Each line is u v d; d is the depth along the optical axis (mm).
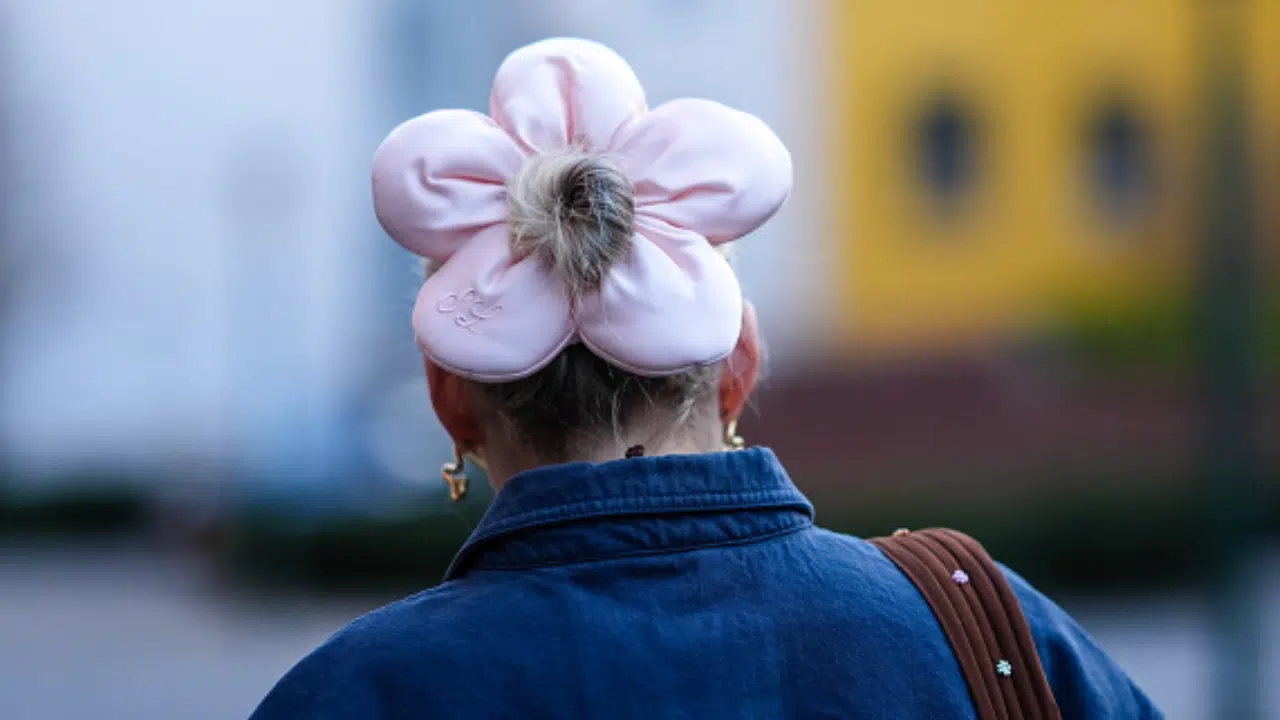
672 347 1615
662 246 1661
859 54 28078
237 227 29375
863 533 16828
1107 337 21875
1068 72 28344
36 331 29688
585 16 27625
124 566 21750
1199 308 9148
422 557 17781
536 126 1702
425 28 28625
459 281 1655
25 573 21188
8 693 12453
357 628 1635
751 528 1678
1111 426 19906
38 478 27922
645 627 1612
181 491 23266
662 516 1652
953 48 28250
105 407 29703
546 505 1646
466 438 1809
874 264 28109
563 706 1577
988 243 28234
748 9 27734
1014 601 1730
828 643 1641
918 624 1685
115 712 11672
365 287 29125
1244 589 8758
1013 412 20016
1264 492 17938
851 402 20328
